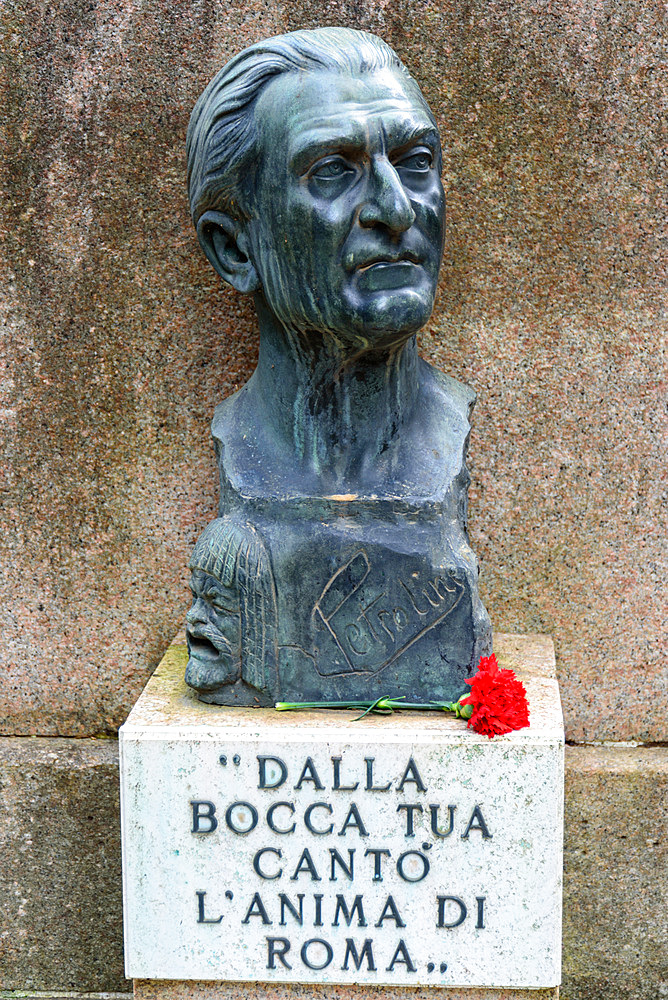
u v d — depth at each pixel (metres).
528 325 2.47
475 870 2.08
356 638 2.15
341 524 2.13
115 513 2.57
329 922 2.12
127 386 2.53
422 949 2.12
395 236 1.97
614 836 2.56
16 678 2.63
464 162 2.43
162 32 2.42
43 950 2.66
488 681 2.05
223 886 2.12
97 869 2.64
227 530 2.16
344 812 2.08
